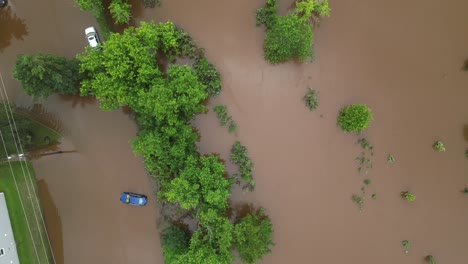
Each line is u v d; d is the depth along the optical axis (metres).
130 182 27.05
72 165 26.95
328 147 27.33
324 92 27.16
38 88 22.95
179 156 24.20
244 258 25.17
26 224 25.64
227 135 27.03
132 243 27.20
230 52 26.97
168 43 24.59
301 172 27.34
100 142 26.95
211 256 22.42
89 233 27.19
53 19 26.61
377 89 27.36
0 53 26.61
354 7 27.23
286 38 24.39
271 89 27.09
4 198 24.36
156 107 21.67
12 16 26.66
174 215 27.08
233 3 27.02
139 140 23.72
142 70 22.36
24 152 26.31
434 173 27.34
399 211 27.38
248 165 26.73
